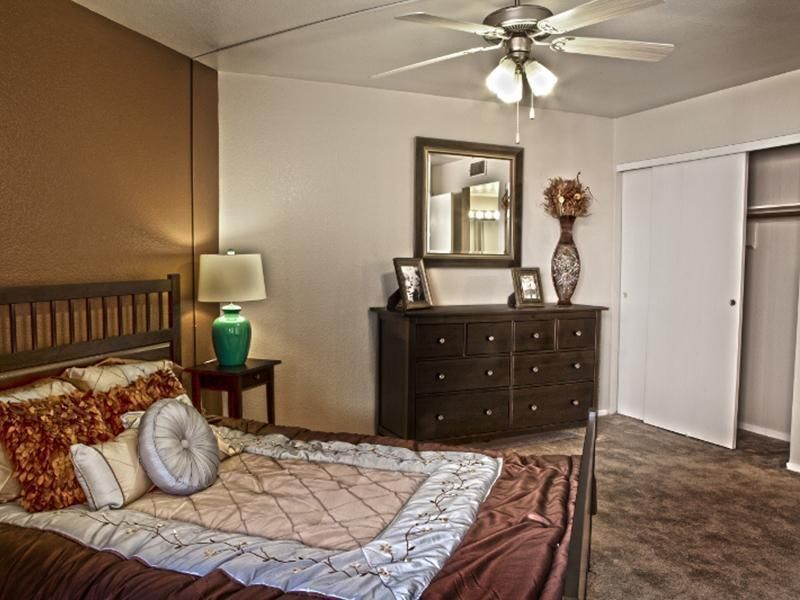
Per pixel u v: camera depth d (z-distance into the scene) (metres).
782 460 3.90
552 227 4.75
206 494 2.00
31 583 1.53
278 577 1.43
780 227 4.38
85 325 2.72
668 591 2.35
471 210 4.43
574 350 4.27
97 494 1.89
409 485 2.04
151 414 2.10
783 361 4.38
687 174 4.42
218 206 3.74
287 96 3.85
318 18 2.84
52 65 2.52
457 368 3.89
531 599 1.30
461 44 3.21
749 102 3.95
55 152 2.55
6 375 2.29
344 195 4.04
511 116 4.55
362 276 4.12
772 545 2.72
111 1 2.63
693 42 3.16
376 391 4.21
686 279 4.46
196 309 3.56
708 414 4.31
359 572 1.43
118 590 1.44
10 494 1.91
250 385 3.31
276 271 3.89
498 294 4.59
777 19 2.85
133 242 3.03
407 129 4.21
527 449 4.11
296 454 2.35
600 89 4.09
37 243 2.47
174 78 3.31
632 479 3.55
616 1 2.02
